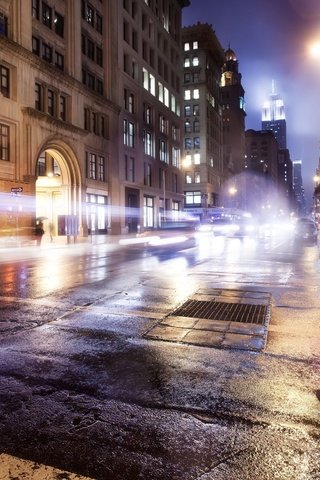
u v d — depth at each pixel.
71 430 3.42
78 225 39.44
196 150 88.38
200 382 4.45
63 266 16.02
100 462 2.97
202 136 87.94
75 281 11.79
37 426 3.49
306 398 4.05
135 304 8.48
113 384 4.39
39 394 4.14
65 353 5.40
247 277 12.52
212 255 20.84
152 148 58.75
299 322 7.00
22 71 31.41
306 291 10.03
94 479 2.78
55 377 4.59
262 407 3.86
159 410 3.79
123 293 9.77
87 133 39.91
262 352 5.42
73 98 38.31
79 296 9.39
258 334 6.20
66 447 3.16
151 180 58.50
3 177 29.47
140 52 54.66
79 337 6.11
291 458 3.01
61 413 3.73
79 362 5.06
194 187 88.38
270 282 11.49
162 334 6.21
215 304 8.41
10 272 14.07
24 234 30.77
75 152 38.22
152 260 18.28
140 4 55.03
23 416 3.67
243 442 3.23
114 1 47.16
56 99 36.03
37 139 32.84
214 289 10.26
